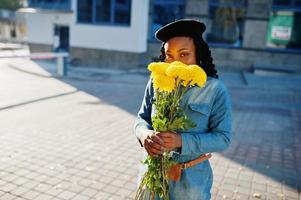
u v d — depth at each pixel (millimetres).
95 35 18125
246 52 17375
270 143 6590
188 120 1761
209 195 1998
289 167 5332
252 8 16922
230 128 1877
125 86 12789
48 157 5191
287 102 10961
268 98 11508
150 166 1872
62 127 6898
